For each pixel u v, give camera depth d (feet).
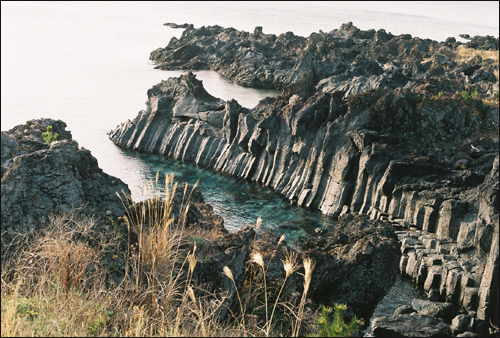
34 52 408.26
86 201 56.03
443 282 94.99
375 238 86.02
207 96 200.64
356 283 76.79
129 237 51.75
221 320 47.34
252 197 154.51
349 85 244.83
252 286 52.49
